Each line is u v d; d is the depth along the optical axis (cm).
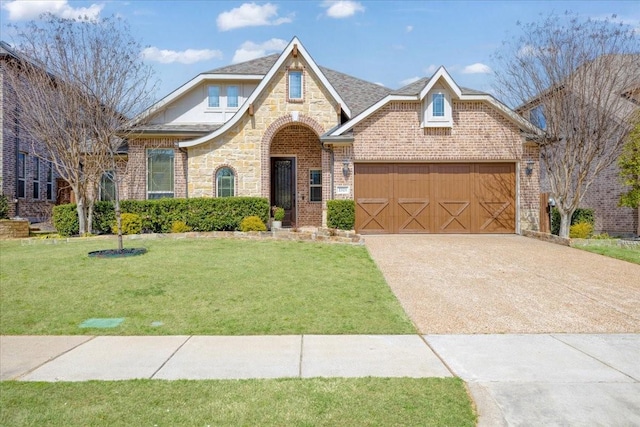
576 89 1476
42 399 429
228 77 1898
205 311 738
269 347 584
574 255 1212
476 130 1636
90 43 1568
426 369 508
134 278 924
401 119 1630
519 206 1641
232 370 505
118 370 506
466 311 746
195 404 417
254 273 973
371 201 1653
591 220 1633
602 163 1505
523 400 433
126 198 1783
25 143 2127
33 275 948
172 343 601
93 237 1477
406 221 1658
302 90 1717
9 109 1981
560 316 724
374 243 1395
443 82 1611
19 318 705
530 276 980
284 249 1252
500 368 512
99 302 780
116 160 1795
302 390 447
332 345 591
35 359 542
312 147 1920
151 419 390
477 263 1105
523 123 1605
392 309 750
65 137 1592
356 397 432
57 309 746
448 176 1664
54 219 1611
